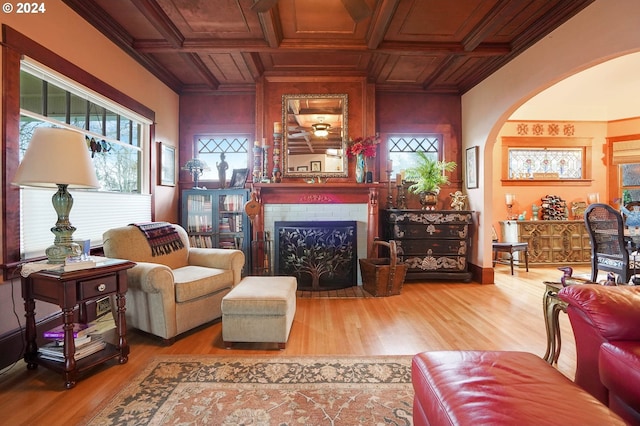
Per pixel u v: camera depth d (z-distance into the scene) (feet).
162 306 8.16
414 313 10.61
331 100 14.44
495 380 3.81
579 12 9.07
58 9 8.24
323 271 13.73
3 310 6.99
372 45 11.16
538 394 3.52
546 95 17.61
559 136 19.76
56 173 6.21
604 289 5.36
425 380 4.08
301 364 7.20
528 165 19.85
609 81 15.60
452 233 14.64
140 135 12.57
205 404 5.73
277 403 5.75
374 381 6.48
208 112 15.49
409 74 14.37
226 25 10.23
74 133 6.59
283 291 8.48
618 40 8.01
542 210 19.47
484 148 14.15
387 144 16.07
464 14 9.71
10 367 7.02
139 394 6.04
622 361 4.38
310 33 10.77
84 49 9.14
